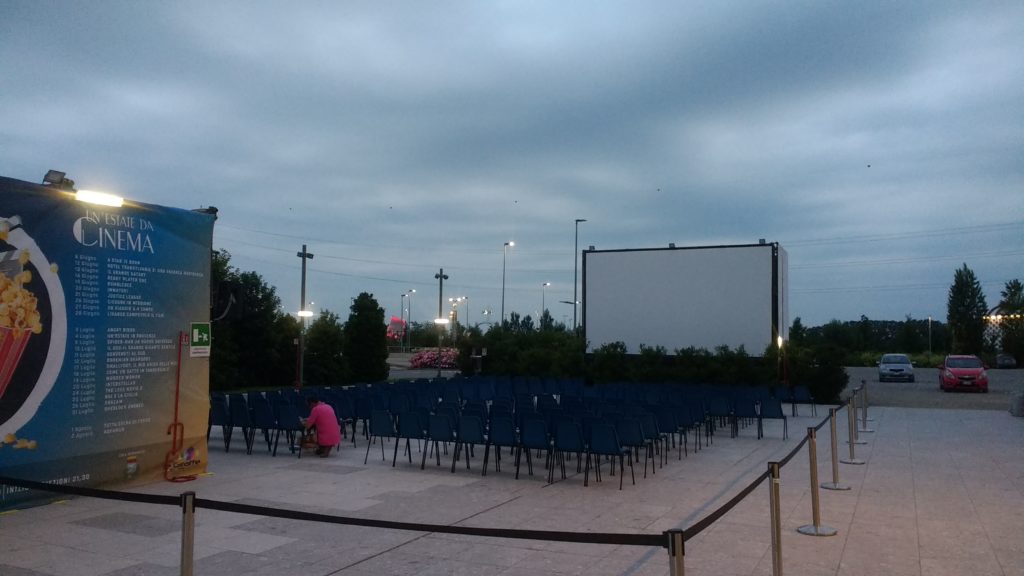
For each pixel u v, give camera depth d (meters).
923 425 16.27
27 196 7.98
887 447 12.77
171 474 9.41
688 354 23.39
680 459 11.67
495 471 10.41
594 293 25.59
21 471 7.84
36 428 7.99
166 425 9.43
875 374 40.50
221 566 5.77
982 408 20.69
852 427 11.31
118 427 8.84
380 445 13.12
